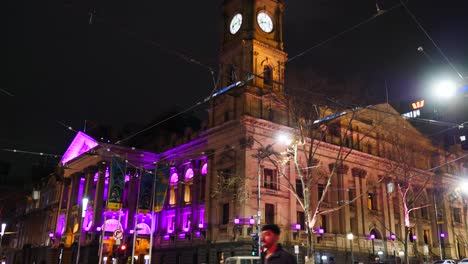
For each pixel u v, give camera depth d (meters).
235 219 41.53
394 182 55.41
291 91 36.44
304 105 36.59
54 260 62.72
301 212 47.09
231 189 44.31
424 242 60.25
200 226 47.38
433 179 61.69
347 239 49.38
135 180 58.44
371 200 55.25
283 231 43.66
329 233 48.25
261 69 47.41
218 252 44.09
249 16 49.19
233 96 47.34
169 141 60.94
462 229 65.88
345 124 52.69
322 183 49.88
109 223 56.41
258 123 44.72
